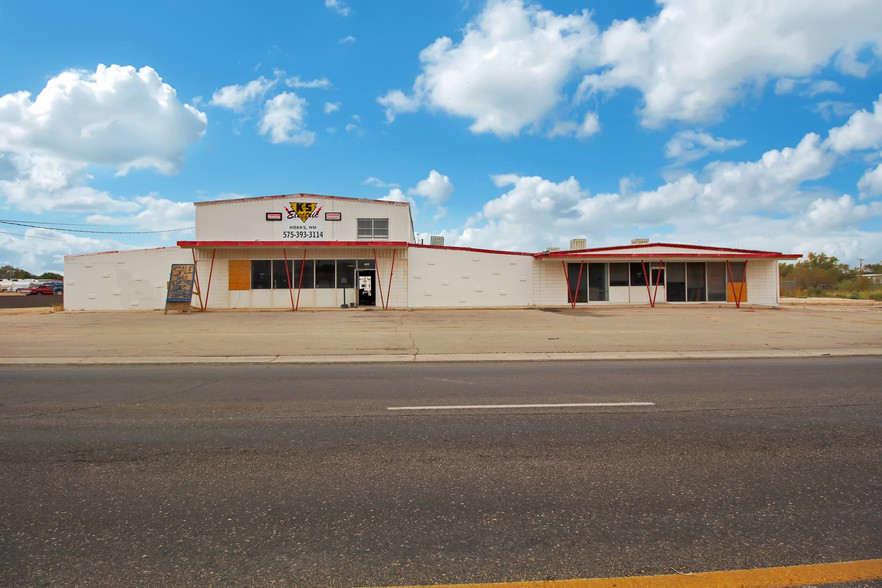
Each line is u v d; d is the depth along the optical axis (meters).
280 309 24.27
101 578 2.81
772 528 3.33
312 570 2.88
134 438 5.29
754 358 11.01
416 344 12.84
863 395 7.16
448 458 4.64
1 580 2.78
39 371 9.64
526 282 25.86
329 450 4.88
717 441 5.09
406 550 3.09
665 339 13.64
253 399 7.08
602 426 5.63
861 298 38.00
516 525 3.39
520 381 8.33
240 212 25.44
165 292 24.92
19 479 4.21
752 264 26.56
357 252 25.34
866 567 2.89
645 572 2.86
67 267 24.73
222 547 3.14
